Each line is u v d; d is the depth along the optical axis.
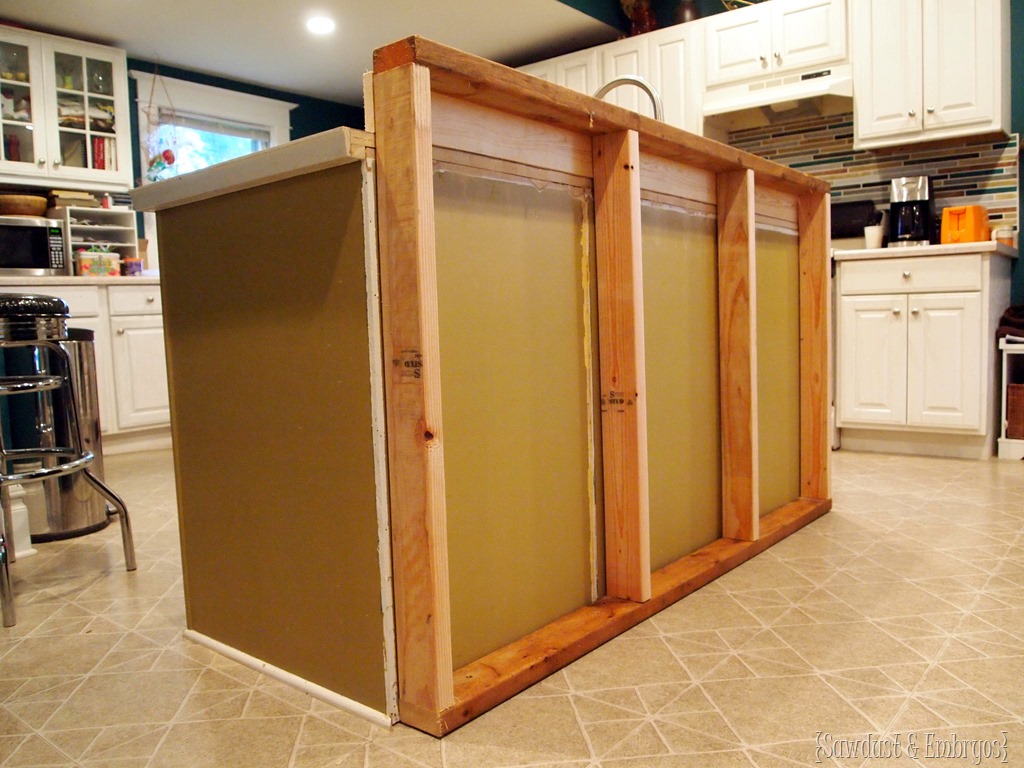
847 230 3.68
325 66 4.84
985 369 3.14
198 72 4.91
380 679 1.20
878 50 3.49
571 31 4.39
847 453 3.46
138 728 1.22
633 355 1.53
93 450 2.54
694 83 4.05
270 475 1.35
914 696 1.23
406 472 1.14
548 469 1.47
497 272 1.34
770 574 1.85
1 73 3.88
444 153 1.23
